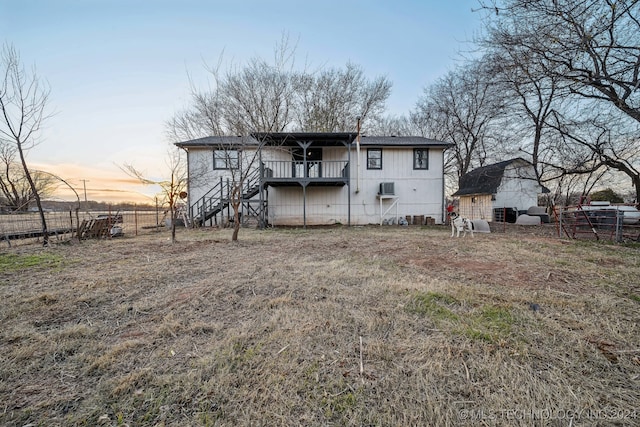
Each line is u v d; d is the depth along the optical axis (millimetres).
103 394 1550
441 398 1488
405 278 3758
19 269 4453
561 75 5379
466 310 2670
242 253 5785
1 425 1333
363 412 1403
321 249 6227
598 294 3092
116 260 5141
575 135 8531
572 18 4758
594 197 15461
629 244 6555
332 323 2400
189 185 12352
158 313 2703
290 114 17844
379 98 20938
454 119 20375
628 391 1530
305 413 1401
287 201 13203
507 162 14266
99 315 2674
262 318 2541
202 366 1789
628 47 4594
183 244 7012
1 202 11211
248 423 1340
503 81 7445
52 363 1863
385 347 2000
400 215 13398
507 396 1492
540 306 2732
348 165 11711
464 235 8562
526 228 11312
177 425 1334
